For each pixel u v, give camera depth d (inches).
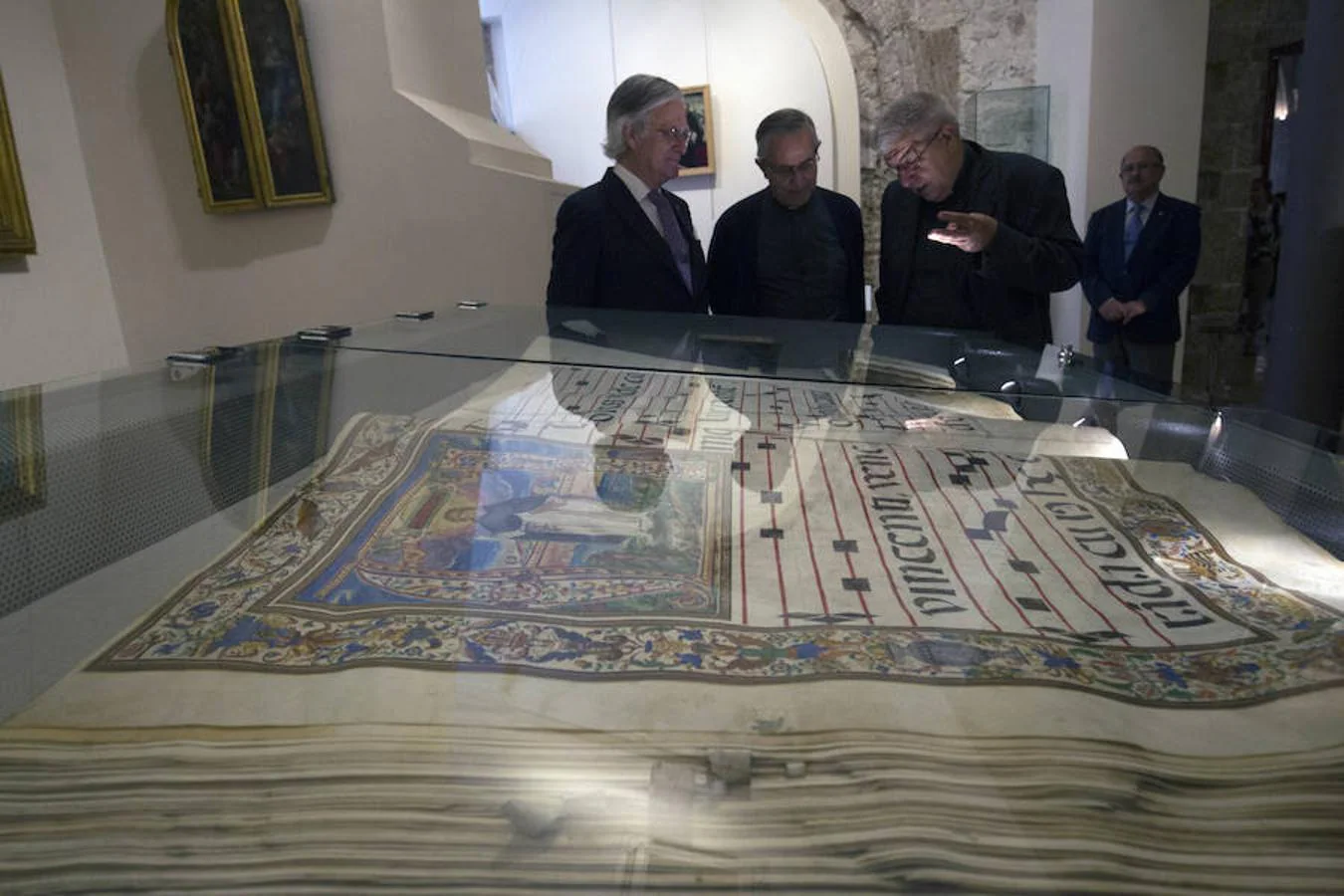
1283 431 63.8
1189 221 141.9
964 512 51.6
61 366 161.0
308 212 179.0
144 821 26.1
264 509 52.7
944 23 239.3
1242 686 32.7
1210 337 214.8
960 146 95.3
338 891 23.2
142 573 43.6
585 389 75.5
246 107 163.2
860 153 252.2
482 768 28.0
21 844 25.4
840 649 35.8
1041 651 35.6
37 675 34.6
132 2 160.6
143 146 165.9
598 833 25.0
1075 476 56.8
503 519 51.6
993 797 26.2
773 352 85.5
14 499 48.8
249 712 31.7
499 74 263.0
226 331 176.6
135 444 58.7
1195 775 27.2
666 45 251.8
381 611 40.0
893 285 103.3
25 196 150.6
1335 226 94.0
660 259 101.4
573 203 101.8
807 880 23.1
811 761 28.0
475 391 74.2
